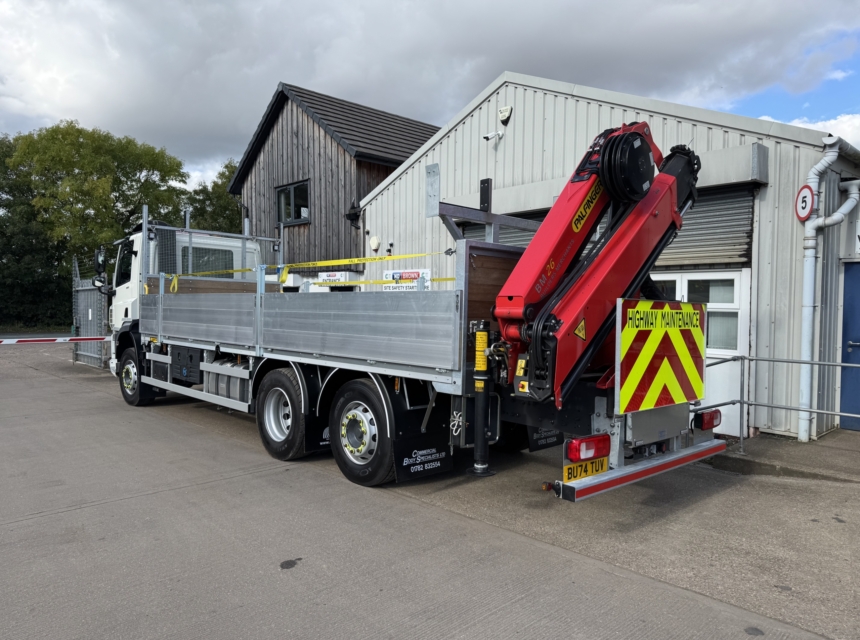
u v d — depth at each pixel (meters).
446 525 4.61
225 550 4.09
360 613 3.28
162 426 8.16
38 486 5.46
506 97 9.84
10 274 31.41
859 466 5.88
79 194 29.55
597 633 3.09
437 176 5.31
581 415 4.45
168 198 32.75
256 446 7.08
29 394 10.93
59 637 3.04
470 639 3.03
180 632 3.08
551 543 4.28
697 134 7.53
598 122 8.58
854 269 7.35
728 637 3.07
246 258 10.62
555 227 4.30
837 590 3.59
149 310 9.18
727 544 4.28
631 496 5.34
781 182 6.88
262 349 6.65
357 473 5.49
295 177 15.73
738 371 7.24
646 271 4.79
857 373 7.39
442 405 5.48
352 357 5.45
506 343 4.41
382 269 12.33
